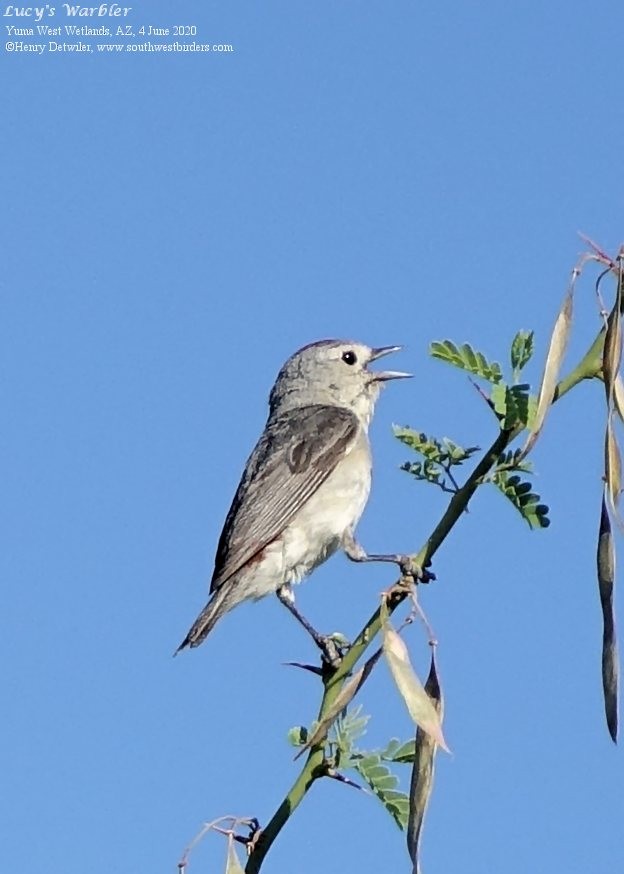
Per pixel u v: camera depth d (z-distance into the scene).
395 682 7.42
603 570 7.45
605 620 7.36
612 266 7.70
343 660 8.11
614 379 7.61
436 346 8.52
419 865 7.41
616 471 7.54
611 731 7.23
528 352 8.41
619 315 7.67
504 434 8.00
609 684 7.29
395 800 7.64
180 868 7.12
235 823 7.27
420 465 8.46
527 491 8.18
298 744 8.09
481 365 8.45
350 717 7.91
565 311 7.66
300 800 7.52
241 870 7.14
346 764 7.68
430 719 7.36
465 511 8.05
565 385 7.79
